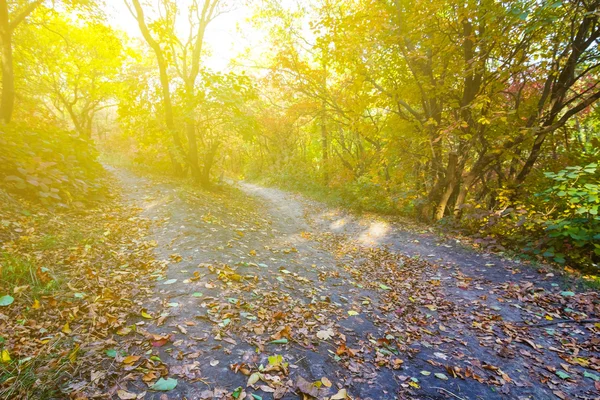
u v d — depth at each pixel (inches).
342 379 103.3
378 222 405.1
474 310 170.4
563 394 104.9
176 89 510.0
